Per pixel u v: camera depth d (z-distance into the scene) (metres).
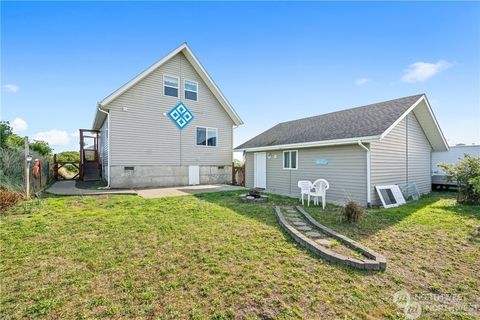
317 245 4.19
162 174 13.52
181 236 4.81
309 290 2.97
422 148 12.01
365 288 3.06
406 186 10.47
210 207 7.47
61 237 4.69
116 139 12.16
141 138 12.87
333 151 9.63
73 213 6.48
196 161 14.77
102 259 3.74
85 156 20.27
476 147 13.10
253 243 4.48
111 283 3.06
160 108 13.48
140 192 10.84
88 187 12.03
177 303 2.67
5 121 12.20
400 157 10.22
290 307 2.63
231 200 8.85
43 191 10.30
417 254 4.20
